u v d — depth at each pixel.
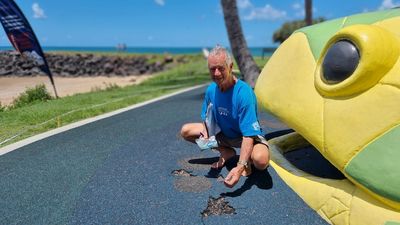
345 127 2.71
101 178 3.63
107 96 9.45
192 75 18.11
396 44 2.68
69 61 34.97
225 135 3.78
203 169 3.86
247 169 3.58
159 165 3.99
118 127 5.67
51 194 3.28
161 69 39.88
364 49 2.60
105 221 2.83
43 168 3.90
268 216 2.90
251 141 3.32
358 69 2.63
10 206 3.05
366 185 2.54
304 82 3.21
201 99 8.50
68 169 3.87
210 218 2.88
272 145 4.31
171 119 6.24
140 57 47.59
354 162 2.62
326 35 3.33
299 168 3.73
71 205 3.08
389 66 2.61
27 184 3.49
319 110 2.96
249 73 10.55
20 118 6.26
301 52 3.41
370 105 2.61
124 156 4.28
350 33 2.72
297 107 3.16
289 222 2.81
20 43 8.37
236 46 10.61
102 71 34.44
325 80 2.92
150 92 10.52
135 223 2.81
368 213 2.55
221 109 3.54
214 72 3.28
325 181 3.12
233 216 2.90
